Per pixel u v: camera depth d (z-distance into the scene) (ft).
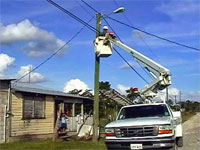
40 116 73.87
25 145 56.75
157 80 55.77
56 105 81.10
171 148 38.17
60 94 80.84
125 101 79.10
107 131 40.01
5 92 64.44
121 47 61.05
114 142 39.27
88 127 75.41
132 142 38.40
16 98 67.05
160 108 44.27
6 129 64.13
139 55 58.65
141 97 57.72
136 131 38.42
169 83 55.67
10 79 63.87
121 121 41.29
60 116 72.74
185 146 57.00
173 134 38.96
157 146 37.70
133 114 44.14
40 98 74.13
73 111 87.71
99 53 62.18
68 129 82.07
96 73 63.46
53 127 77.51
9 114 64.85
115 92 87.66
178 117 49.78
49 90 85.56
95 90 63.21
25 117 69.26
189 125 133.59
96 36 63.00
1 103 63.41
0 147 54.44
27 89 72.54
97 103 62.95
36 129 72.18
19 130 67.36
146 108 44.65
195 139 70.23
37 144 58.13
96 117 62.59
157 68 56.44
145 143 38.04
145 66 58.08
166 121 38.73
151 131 38.09
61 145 56.80
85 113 101.09
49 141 64.44
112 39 62.08
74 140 67.56
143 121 39.29
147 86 57.31
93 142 61.52
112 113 108.58
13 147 54.44
